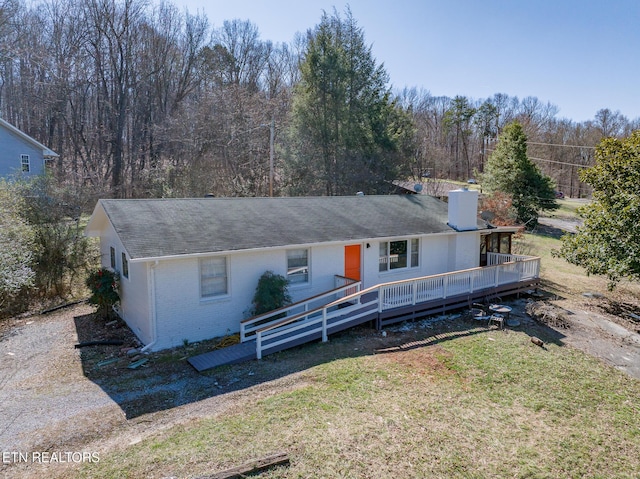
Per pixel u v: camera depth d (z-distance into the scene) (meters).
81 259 16.31
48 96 30.30
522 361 9.60
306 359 9.28
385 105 32.34
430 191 32.97
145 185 28.92
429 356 9.66
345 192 29.83
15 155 23.89
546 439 6.55
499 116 58.34
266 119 30.88
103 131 30.91
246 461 5.43
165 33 35.31
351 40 30.48
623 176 13.90
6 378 8.20
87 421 6.49
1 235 12.09
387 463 5.62
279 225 12.42
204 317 10.32
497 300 14.75
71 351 9.73
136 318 10.73
